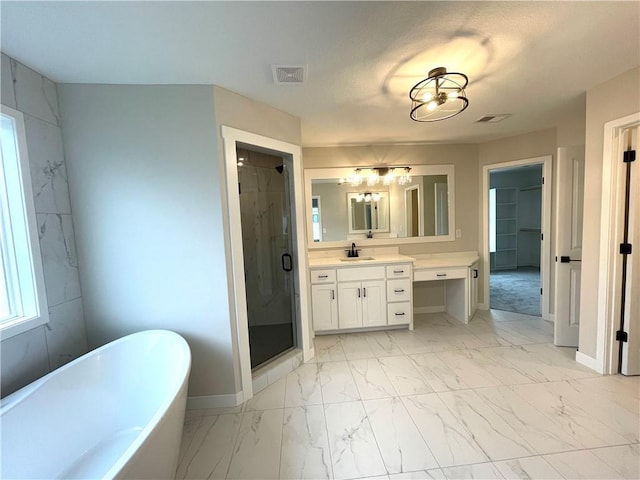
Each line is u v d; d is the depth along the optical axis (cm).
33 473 142
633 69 196
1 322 155
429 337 320
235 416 204
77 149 192
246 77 190
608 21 144
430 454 163
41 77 176
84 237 197
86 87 191
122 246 200
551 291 351
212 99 199
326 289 330
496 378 234
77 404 165
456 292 374
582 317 246
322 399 219
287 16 133
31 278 167
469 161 391
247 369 223
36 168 171
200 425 196
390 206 383
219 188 204
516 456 159
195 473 158
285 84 200
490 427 181
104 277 201
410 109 250
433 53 168
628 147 215
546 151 338
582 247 242
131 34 143
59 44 148
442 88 190
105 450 166
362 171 375
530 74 198
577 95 237
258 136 229
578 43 163
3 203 161
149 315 207
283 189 281
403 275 336
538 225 679
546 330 326
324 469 157
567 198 271
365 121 281
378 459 162
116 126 194
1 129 158
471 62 180
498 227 689
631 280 221
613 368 231
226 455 170
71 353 190
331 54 166
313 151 371
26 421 142
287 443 177
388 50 163
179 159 200
